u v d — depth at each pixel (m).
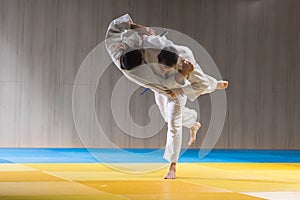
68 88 15.71
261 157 13.66
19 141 15.49
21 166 10.08
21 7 15.46
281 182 8.34
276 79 17.31
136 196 6.66
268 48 17.23
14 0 15.43
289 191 7.34
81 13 15.78
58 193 6.81
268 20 17.22
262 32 17.16
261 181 8.41
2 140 15.42
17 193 6.76
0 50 15.37
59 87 15.67
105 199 6.40
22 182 7.82
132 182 8.00
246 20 17.05
